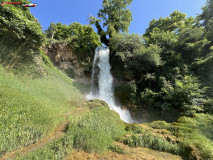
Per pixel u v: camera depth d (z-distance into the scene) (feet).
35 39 31.07
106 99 48.67
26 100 16.20
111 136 15.35
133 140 13.85
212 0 50.62
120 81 53.26
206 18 53.72
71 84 44.55
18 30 25.72
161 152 12.30
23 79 25.08
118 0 68.39
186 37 47.85
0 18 23.16
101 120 18.99
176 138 14.70
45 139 11.81
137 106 41.19
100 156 10.16
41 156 8.27
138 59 45.88
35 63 32.40
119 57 51.11
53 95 28.04
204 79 35.88
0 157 8.41
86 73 56.70
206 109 26.48
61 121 17.06
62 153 9.18
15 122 11.36
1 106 12.15
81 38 58.80
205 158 10.11
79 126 15.38
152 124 20.40
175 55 43.47
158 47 47.09
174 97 31.42
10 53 26.25
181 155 11.81
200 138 14.10
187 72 38.22
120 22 71.82
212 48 39.29
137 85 48.57
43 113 15.75
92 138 12.15
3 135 9.42
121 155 10.65
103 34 70.59
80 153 10.26
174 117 30.55
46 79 33.17
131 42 49.32
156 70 44.68
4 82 18.07
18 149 9.59
